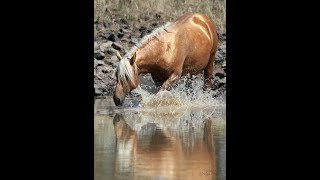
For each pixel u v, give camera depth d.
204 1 44.94
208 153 15.50
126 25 43.31
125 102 31.44
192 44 31.98
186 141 17.69
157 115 26.05
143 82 34.28
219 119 24.14
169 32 31.00
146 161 14.48
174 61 30.59
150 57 29.73
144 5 45.31
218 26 43.78
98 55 38.34
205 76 34.62
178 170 13.38
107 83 36.88
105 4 44.16
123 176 12.74
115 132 20.02
